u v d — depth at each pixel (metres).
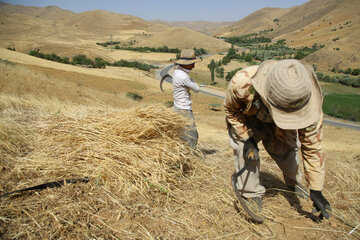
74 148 3.22
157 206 2.67
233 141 2.78
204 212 2.66
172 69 102.00
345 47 109.50
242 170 2.45
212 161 4.14
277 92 2.03
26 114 4.88
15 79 15.93
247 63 120.62
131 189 2.80
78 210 2.39
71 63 87.50
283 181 3.64
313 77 2.20
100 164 2.99
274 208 2.87
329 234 2.46
